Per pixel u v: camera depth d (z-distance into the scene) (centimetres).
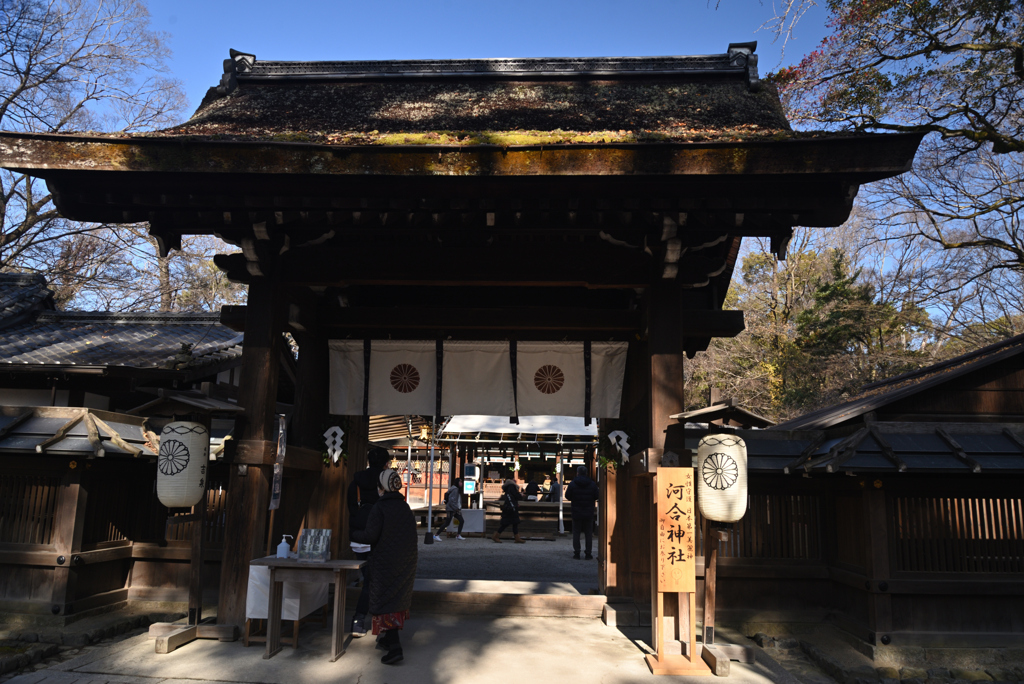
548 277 592
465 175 476
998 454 560
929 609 558
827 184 491
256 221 542
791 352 2416
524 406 732
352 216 552
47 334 1071
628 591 688
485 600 687
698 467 518
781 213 516
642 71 685
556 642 573
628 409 724
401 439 1991
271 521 600
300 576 512
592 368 734
